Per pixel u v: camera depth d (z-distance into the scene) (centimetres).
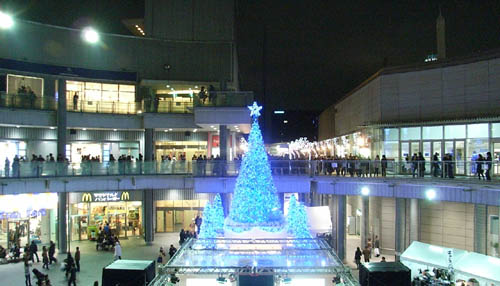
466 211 2561
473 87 2519
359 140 3484
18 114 2852
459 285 1766
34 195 2883
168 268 1295
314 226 2681
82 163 2727
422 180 2253
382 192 2442
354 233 3541
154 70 3466
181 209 3519
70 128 3269
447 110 2662
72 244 3119
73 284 2142
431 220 2728
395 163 2403
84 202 3222
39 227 2972
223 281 1385
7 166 2402
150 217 3192
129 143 3494
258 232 1833
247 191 1933
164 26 3641
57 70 3073
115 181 2858
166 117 3266
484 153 2458
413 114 2838
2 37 2891
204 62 3556
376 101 3067
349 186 2594
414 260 1972
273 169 2731
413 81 2844
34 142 3120
